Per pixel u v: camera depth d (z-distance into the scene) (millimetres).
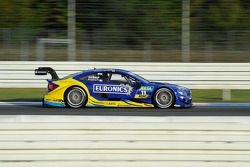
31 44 26359
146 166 7711
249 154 7703
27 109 17828
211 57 26484
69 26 26359
